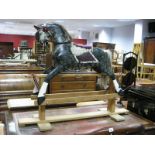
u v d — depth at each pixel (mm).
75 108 3635
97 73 3311
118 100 4070
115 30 11867
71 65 2865
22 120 2848
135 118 3295
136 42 9094
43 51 5969
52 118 2961
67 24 10766
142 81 6676
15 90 4047
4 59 6129
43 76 2820
